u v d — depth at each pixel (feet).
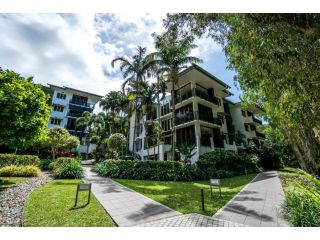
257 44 12.57
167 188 31.14
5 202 18.47
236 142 88.43
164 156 74.28
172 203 20.95
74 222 14.42
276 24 11.88
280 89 13.39
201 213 17.53
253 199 23.32
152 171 44.52
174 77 58.29
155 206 19.65
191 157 62.95
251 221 15.35
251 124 111.55
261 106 45.93
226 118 92.17
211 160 56.13
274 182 38.29
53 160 54.65
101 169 48.85
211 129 76.89
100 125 106.01
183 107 77.82
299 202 14.83
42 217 15.11
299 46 11.26
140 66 69.26
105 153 98.48
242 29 13.30
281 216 16.10
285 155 99.35
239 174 58.54
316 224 12.89
